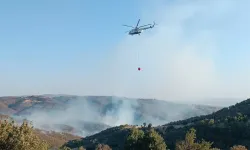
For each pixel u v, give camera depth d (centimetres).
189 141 4897
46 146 3372
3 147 3038
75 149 17050
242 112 17750
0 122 3209
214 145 13225
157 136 5800
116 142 16075
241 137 13388
